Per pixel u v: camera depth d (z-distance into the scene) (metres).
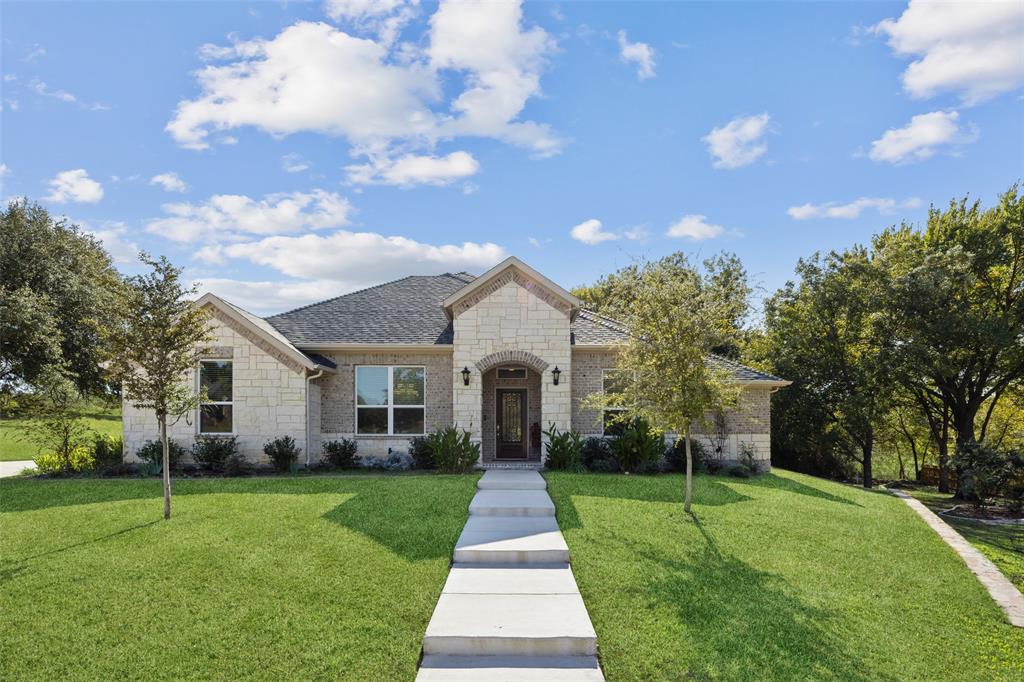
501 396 21.97
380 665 6.98
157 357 12.33
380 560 9.77
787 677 7.00
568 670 7.05
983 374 28.97
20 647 7.23
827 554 11.07
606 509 12.88
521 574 9.55
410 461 19.59
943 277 25.64
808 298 28.28
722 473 19.45
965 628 8.62
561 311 19.58
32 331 22.23
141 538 10.77
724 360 21.33
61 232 29.36
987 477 23.08
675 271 14.03
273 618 7.91
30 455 26.97
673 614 8.30
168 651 7.17
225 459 18.19
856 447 33.75
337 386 20.70
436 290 24.48
